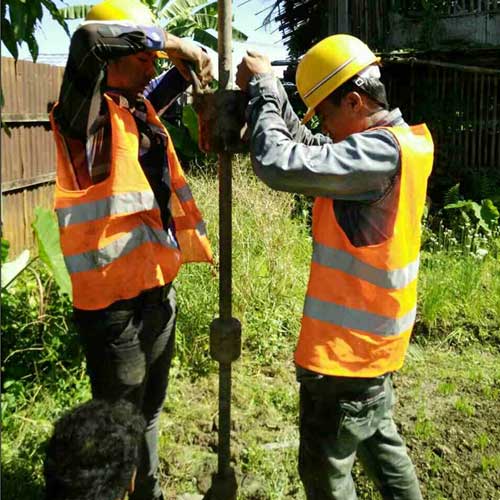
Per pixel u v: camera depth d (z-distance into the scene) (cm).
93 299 246
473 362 496
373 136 218
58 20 368
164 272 258
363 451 258
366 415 236
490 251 747
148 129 263
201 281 525
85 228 242
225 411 254
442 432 391
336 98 229
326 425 235
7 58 628
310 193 216
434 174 1120
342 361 227
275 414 405
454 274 626
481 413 416
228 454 259
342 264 227
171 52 243
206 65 250
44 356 409
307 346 232
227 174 238
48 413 371
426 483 343
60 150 246
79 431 169
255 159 216
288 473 343
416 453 368
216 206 651
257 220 621
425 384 457
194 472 343
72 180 246
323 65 227
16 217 663
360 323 227
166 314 269
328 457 236
